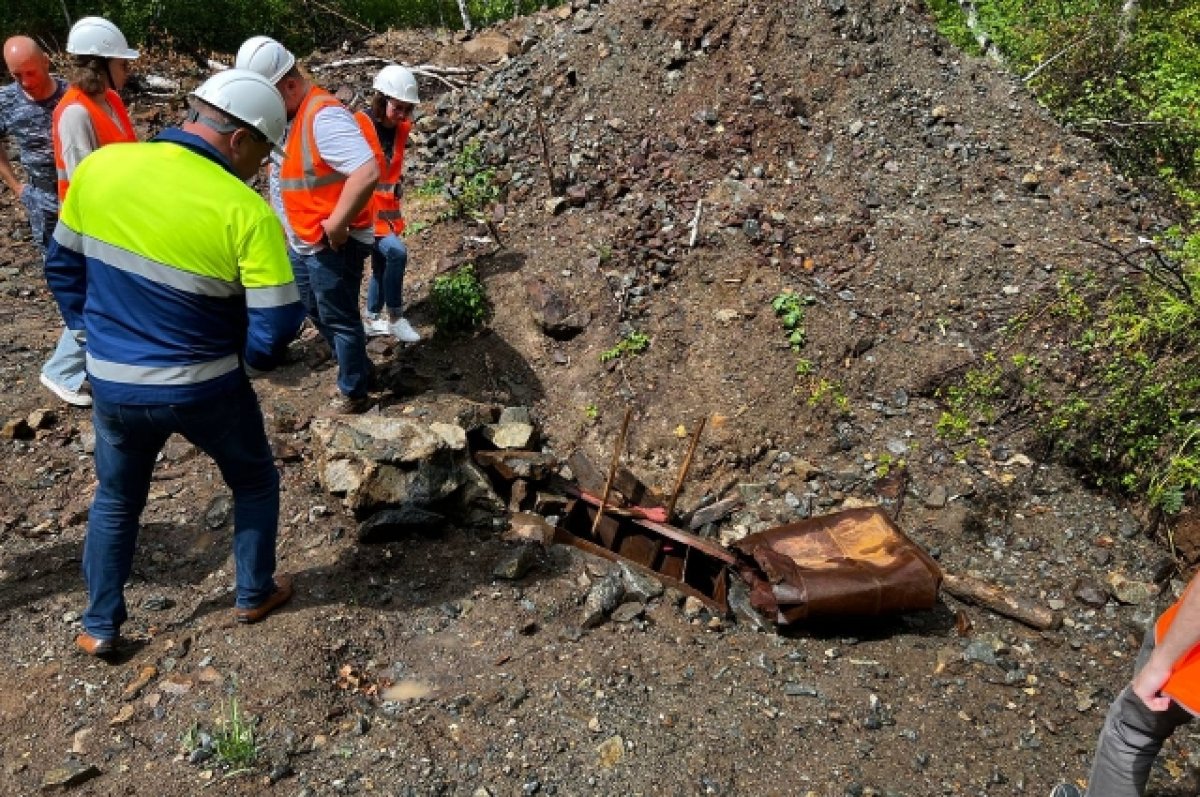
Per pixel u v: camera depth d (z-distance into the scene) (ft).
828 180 20.59
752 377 17.10
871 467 16.02
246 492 11.51
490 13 38.70
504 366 18.08
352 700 11.51
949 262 18.63
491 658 12.28
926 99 22.39
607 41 24.02
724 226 19.38
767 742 11.25
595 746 11.03
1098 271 17.95
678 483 14.44
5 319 19.35
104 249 9.76
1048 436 15.92
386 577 13.43
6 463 15.26
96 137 14.42
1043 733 11.60
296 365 18.13
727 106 22.06
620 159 21.80
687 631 12.96
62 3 31.30
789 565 12.87
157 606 12.60
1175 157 23.73
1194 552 14.10
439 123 24.90
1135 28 28.58
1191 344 15.51
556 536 14.35
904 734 11.47
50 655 11.81
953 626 13.29
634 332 17.94
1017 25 30.86
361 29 36.40
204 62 32.30
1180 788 10.93
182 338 9.94
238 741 10.59
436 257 20.38
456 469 14.51
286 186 14.29
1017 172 21.09
